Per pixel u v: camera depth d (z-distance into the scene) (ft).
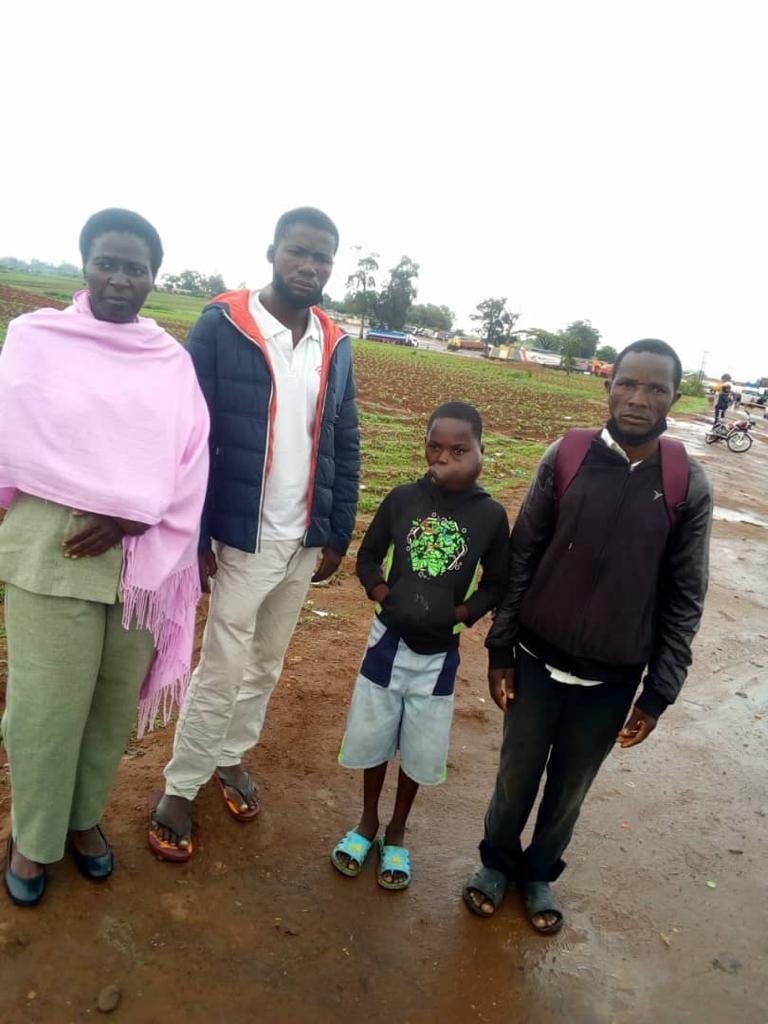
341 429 9.74
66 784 7.74
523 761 8.69
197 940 8.12
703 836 11.60
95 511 7.00
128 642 7.82
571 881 10.19
